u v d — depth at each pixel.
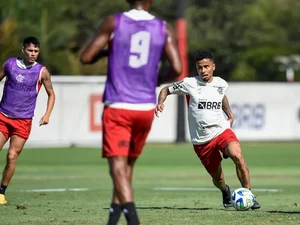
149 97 24.33
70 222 31.22
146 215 33.84
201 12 172.75
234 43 168.25
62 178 58.34
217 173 36.50
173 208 37.31
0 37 121.69
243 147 97.25
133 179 57.75
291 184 53.59
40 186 51.38
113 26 24.02
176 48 24.44
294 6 189.62
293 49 171.50
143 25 24.16
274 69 167.25
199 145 36.22
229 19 172.50
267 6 187.12
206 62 35.84
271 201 41.06
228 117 36.75
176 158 80.69
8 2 128.88
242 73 163.88
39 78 38.12
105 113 24.27
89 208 37.12
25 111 38.25
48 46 132.50
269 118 105.88
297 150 92.69
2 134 38.19
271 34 174.50
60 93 95.31
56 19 137.38
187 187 51.06
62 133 95.62
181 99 100.50
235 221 31.44
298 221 31.44
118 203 24.95
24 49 37.94
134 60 24.14
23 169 67.56
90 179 57.53
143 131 24.72
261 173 63.81
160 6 166.50
